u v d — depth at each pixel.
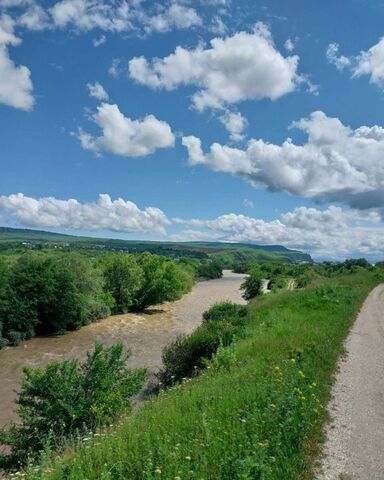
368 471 7.48
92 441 8.95
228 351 15.26
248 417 8.09
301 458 7.39
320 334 17.73
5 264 41.88
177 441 7.43
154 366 27.81
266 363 13.56
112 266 54.84
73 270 45.97
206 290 86.69
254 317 25.92
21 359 31.67
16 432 12.96
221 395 9.80
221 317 28.25
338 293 32.94
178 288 59.53
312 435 8.57
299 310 26.30
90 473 6.73
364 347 17.73
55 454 9.56
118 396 13.42
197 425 8.01
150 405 10.84
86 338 39.78
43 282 40.38
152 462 6.62
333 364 14.30
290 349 15.26
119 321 48.94
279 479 6.46
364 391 11.95
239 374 12.30
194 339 19.92
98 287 48.84
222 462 6.55
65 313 41.66
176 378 19.34
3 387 24.36
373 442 8.63
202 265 137.25
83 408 12.90
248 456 6.33
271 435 7.58
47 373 13.43
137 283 55.22
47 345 36.91
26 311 39.00
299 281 67.25
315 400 10.10
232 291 84.62
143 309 58.50
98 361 14.29
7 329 38.25
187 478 6.17
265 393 9.65
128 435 8.02
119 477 6.55
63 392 12.97
